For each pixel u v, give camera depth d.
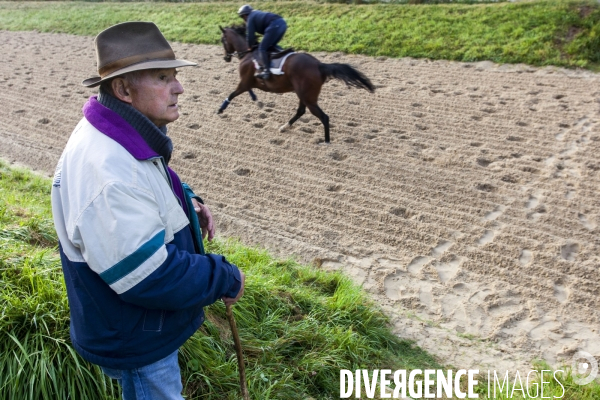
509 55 10.88
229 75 11.46
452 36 11.95
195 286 1.71
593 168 6.60
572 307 4.38
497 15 12.23
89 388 2.44
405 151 7.29
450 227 5.54
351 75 7.22
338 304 3.99
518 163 6.82
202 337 2.91
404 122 8.30
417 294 4.61
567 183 6.29
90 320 1.75
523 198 6.00
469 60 11.15
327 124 7.51
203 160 7.39
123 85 1.81
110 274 1.60
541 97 9.05
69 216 1.68
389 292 4.67
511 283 4.71
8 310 2.58
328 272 4.91
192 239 2.07
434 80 10.22
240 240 5.50
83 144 1.72
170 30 15.70
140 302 1.64
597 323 4.20
